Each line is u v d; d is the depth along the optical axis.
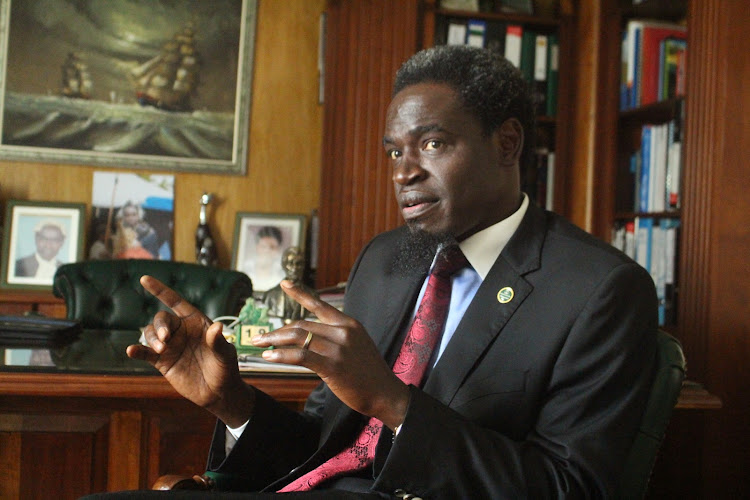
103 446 1.92
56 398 1.90
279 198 4.75
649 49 3.85
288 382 1.81
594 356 1.14
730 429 2.95
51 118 4.48
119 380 1.79
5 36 4.41
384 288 1.45
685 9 3.94
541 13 4.59
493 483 1.04
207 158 4.65
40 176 4.49
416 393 1.07
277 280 4.56
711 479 2.92
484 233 1.29
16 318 2.42
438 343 1.30
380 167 4.36
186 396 1.29
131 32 4.55
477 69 1.22
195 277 3.15
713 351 2.96
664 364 1.23
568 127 4.41
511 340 1.20
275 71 4.75
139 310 3.07
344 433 1.32
